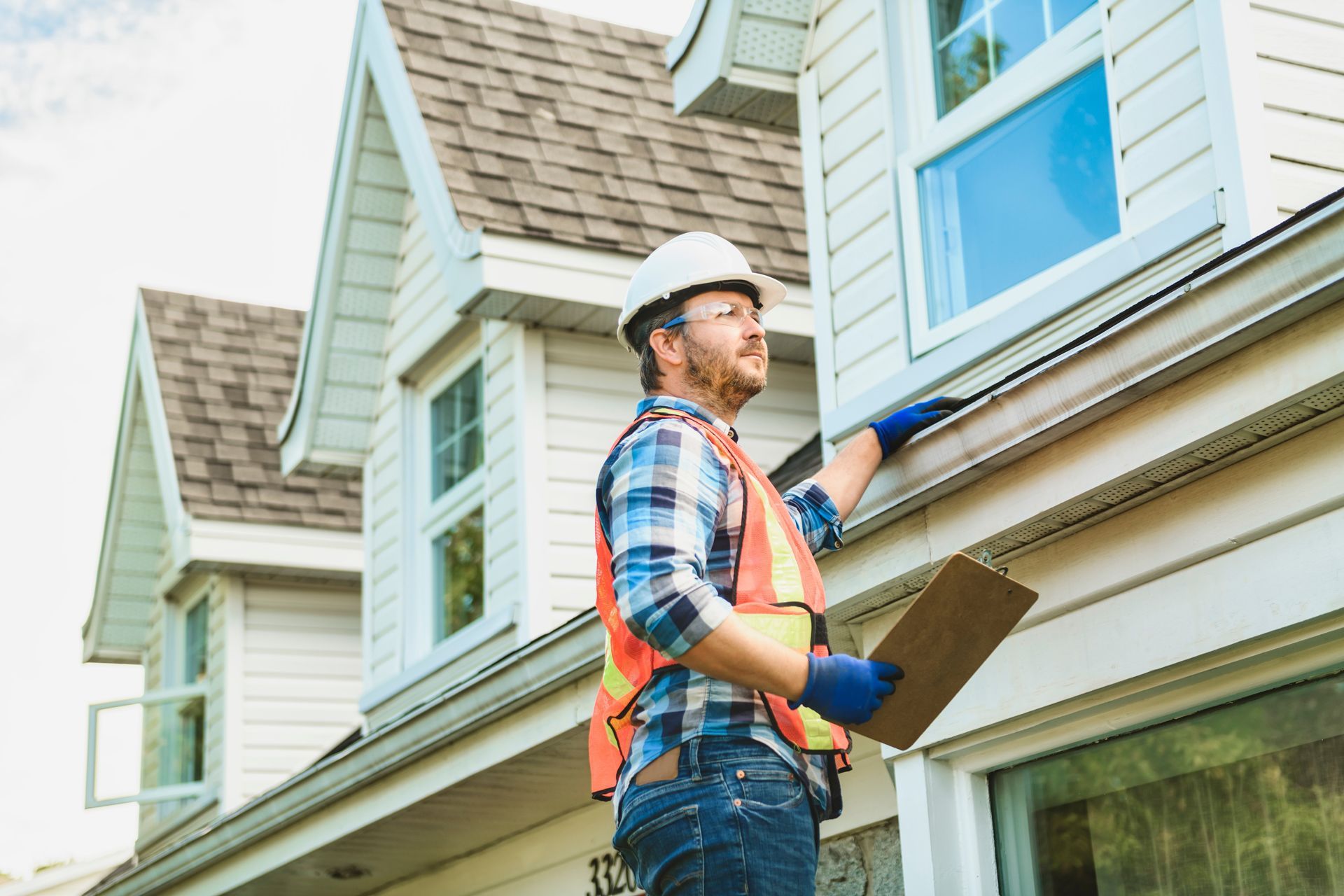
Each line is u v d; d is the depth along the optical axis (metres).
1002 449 3.27
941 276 4.80
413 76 8.05
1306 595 3.01
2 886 21.47
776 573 2.55
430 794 6.12
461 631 7.83
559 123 8.15
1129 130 4.12
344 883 7.70
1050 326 4.24
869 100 5.15
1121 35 4.20
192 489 10.66
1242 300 2.78
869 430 3.47
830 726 2.55
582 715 5.26
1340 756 3.17
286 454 9.19
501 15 8.79
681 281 2.83
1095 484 3.19
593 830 6.47
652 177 8.00
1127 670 3.34
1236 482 3.12
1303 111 3.85
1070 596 3.46
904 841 3.92
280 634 10.98
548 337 7.64
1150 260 3.95
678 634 2.37
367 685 8.59
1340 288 2.66
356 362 9.02
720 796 2.43
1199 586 3.22
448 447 8.41
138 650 12.47
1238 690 3.30
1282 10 3.92
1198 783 3.45
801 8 5.39
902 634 2.42
